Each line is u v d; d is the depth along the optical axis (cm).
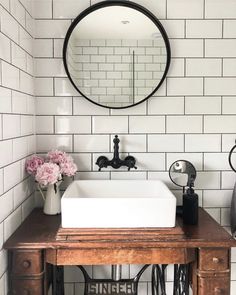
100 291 147
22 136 140
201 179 165
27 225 136
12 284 119
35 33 159
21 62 138
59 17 159
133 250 120
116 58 159
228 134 163
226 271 122
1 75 114
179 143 164
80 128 163
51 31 159
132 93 161
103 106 161
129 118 163
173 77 162
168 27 160
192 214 137
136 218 124
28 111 150
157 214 124
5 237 120
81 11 159
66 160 151
